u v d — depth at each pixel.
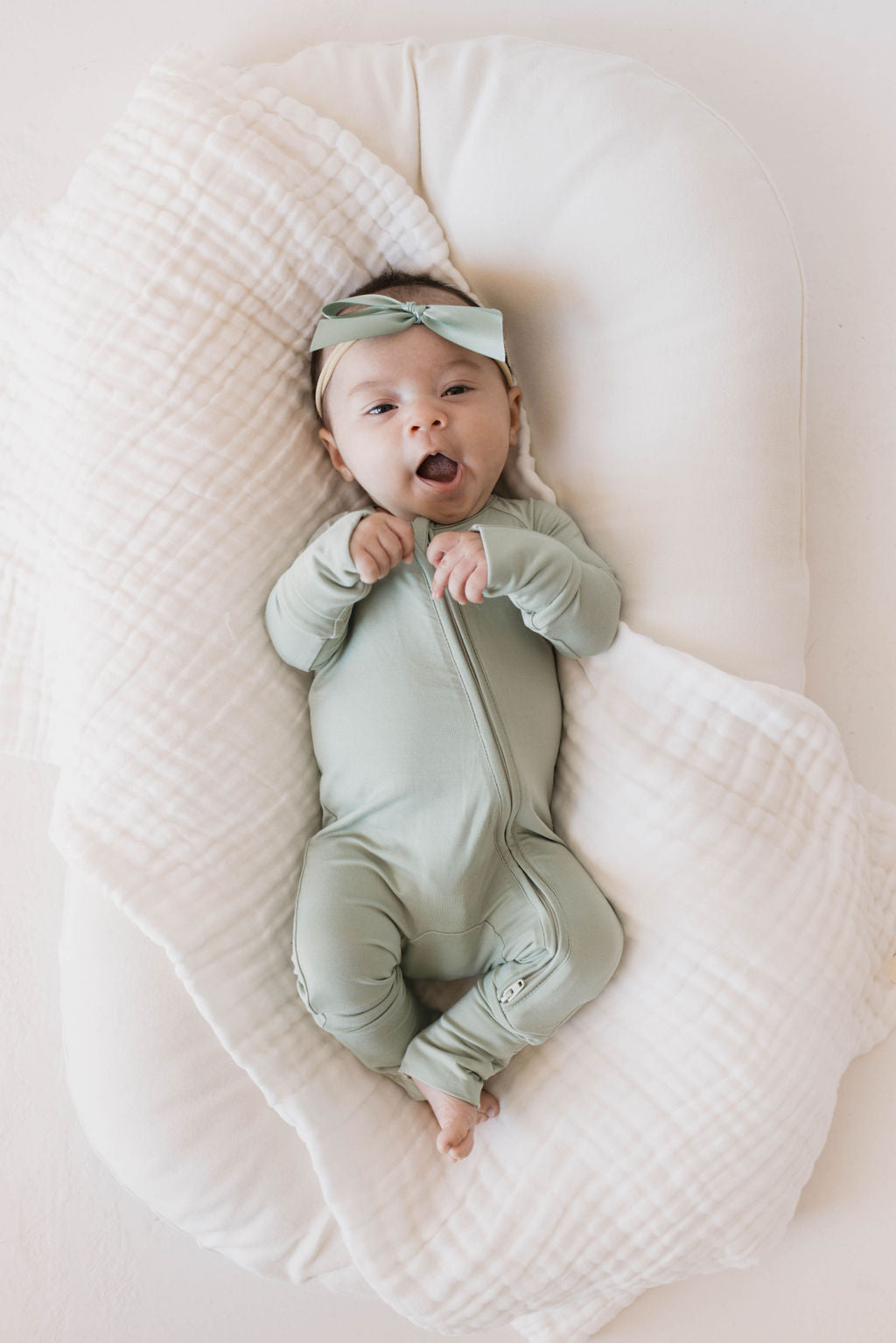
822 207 1.47
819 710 1.20
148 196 1.22
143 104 1.23
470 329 1.15
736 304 1.20
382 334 1.17
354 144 1.24
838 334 1.45
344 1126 1.18
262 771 1.26
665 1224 1.14
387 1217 1.17
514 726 1.20
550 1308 1.23
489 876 1.19
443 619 1.19
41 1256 1.44
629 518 1.25
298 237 1.24
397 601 1.21
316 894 1.16
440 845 1.16
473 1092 1.15
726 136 1.24
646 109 1.23
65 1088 1.47
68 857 1.18
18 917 1.49
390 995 1.17
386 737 1.18
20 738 1.30
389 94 1.29
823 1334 1.34
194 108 1.21
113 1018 1.20
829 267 1.46
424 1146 1.22
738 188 1.21
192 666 1.23
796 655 1.24
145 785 1.20
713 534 1.22
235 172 1.21
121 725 1.21
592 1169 1.16
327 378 1.23
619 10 1.49
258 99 1.24
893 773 1.42
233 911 1.20
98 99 1.50
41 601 1.28
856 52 1.47
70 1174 1.46
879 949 1.27
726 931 1.15
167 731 1.21
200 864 1.20
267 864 1.24
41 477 1.27
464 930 1.20
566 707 1.27
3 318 1.29
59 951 1.28
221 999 1.16
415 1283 1.16
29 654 1.30
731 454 1.21
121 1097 1.19
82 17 1.50
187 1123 1.19
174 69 1.24
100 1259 1.44
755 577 1.21
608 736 1.22
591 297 1.25
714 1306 1.36
